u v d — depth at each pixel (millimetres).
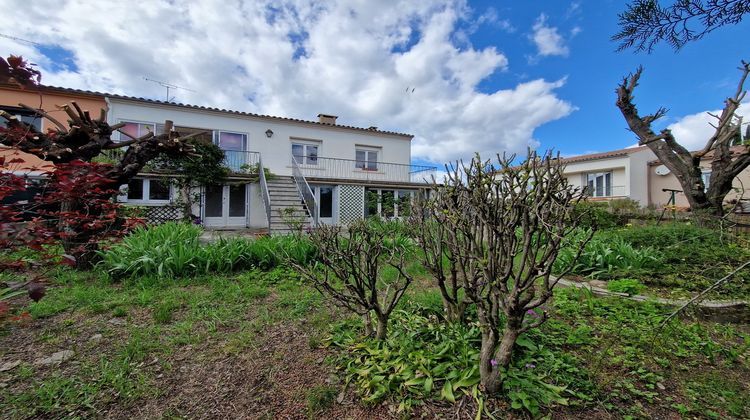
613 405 1763
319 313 3166
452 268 2396
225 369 2172
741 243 3986
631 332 2611
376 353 2162
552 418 1646
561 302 3307
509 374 1819
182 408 1784
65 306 3283
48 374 2086
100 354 2354
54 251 3977
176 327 2836
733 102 6184
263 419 1693
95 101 11172
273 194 12523
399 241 5496
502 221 1736
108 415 1726
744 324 3074
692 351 2375
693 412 1728
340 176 15773
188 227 6879
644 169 16109
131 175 5203
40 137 4340
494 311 1803
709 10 2139
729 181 6484
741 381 2025
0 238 2174
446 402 1766
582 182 17984
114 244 4617
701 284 3840
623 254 4738
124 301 3455
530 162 1901
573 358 2154
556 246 1552
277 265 5133
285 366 2195
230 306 3416
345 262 2555
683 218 7316
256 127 13859
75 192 3031
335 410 1755
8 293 2871
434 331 2400
